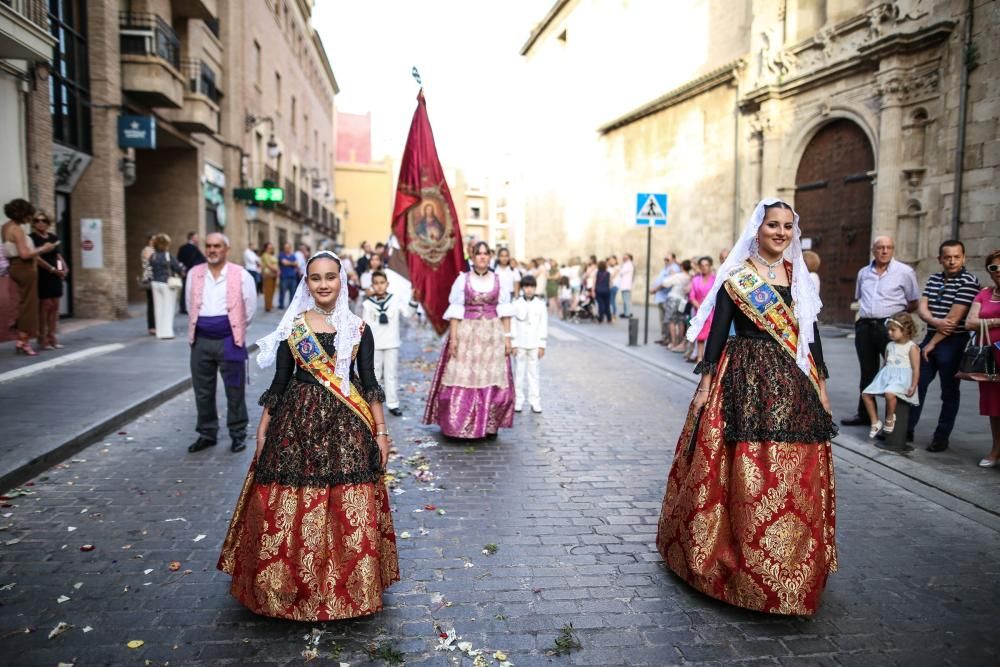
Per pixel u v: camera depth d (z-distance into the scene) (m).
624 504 4.70
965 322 5.51
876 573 3.68
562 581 3.52
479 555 3.82
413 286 7.68
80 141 13.47
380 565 3.16
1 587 3.35
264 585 2.93
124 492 4.75
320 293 3.10
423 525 4.26
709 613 3.21
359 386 3.17
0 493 4.61
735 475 3.20
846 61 14.29
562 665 2.78
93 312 14.11
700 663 2.80
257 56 25.83
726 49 20.83
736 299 3.31
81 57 13.46
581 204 33.84
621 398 8.61
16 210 9.09
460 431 6.25
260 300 23.98
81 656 2.77
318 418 3.02
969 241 11.72
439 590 3.40
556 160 38.56
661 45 24.97
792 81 16.16
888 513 4.61
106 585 3.39
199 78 17.77
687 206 22.34
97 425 5.99
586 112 33.00
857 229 14.67
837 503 4.81
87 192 13.88
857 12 14.45
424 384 9.47
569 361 11.84
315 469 2.99
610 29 29.97
